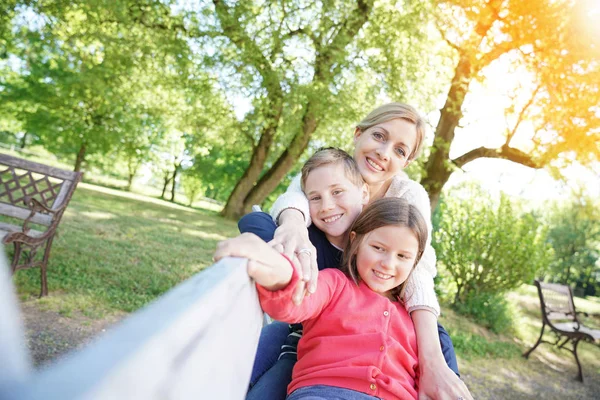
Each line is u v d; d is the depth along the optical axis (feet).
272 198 88.28
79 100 57.47
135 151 76.89
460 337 25.08
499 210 32.50
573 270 95.25
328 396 4.07
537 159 33.47
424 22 36.52
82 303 16.22
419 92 42.86
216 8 41.65
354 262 5.03
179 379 1.07
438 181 38.78
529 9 27.91
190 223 45.42
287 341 5.56
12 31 35.32
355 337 4.46
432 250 5.57
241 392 2.45
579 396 21.13
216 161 91.25
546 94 30.91
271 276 2.75
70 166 107.76
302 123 50.70
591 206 39.29
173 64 43.29
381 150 5.99
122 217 38.55
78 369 0.77
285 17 43.65
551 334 33.76
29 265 15.40
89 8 33.73
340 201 5.34
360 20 41.73
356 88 44.60
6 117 73.87
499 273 31.40
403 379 4.48
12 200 16.17
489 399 18.19
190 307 1.23
